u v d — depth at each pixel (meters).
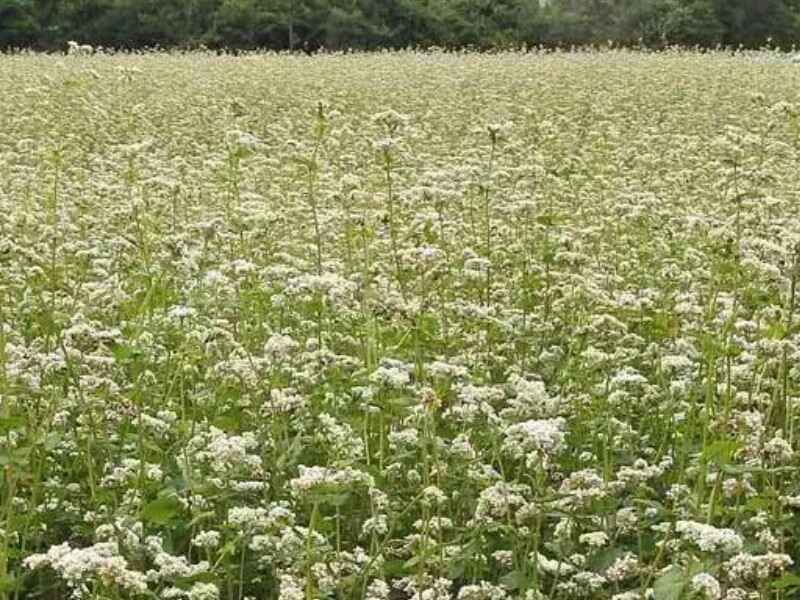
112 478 5.86
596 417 6.64
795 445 6.57
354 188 9.66
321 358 6.74
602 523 5.62
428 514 5.16
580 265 9.17
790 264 7.01
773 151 13.59
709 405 6.05
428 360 7.45
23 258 8.30
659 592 4.37
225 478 5.64
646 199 10.59
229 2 47.19
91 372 6.59
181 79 26.98
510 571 5.41
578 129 18.47
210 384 6.96
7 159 13.39
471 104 22.70
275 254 9.09
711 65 32.56
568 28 51.56
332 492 4.97
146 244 8.38
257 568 5.55
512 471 6.61
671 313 7.96
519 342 7.92
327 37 48.25
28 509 5.71
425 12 49.12
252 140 9.73
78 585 4.78
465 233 10.05
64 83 14.16
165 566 5.05
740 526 5.54
